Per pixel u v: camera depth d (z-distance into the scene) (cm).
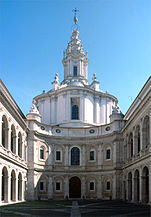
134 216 2314
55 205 3897
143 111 3981
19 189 4938
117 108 6269
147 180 4319
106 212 2764
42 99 7175
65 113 6775
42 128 6178
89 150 6425
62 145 6397
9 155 4012
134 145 4581
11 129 4512
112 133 5984
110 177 5966
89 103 6925
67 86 6850
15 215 2395
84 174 6284
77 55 7600
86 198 6156
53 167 6194
